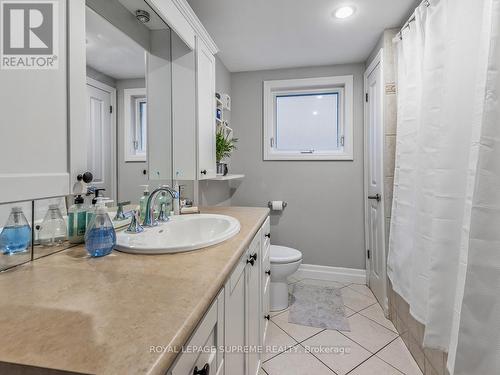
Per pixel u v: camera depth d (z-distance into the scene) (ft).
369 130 8.00
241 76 9.34
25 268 2.58
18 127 2.03
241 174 9.19
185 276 2.39
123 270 2.53
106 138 3.86
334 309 7.01
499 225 2.78
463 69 3.54
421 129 4.40
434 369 4.42
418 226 4.43
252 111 9.30
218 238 3.41
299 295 7.81
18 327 1.63
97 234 2.89
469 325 2.91
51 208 3.07
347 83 8.61
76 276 2.39
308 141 9.40
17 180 2.02
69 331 1.59
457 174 3.62
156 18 4.48
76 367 1.31
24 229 2.73
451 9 3.67
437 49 4.09
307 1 5.47
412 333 5.23
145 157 4.78
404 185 5.29
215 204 8.25
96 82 3.66
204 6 5.62
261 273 4.99
